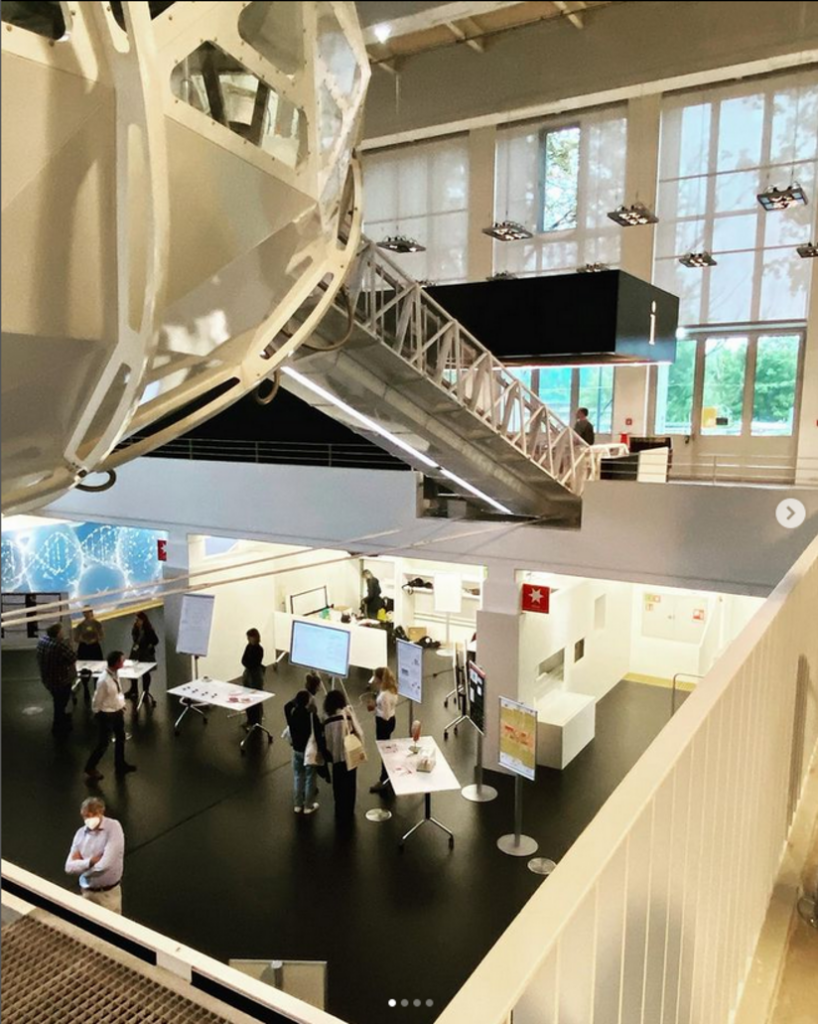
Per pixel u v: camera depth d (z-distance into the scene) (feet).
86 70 4.49
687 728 4.21
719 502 25.80
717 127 37.99
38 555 46.80
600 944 3.35
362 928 20.42
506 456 26.22
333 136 6.29
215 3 4.98
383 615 47.47
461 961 19.08
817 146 36.35
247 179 5.85
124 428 6.57
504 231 38.58
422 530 31.27
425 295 21.06
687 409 44.32
